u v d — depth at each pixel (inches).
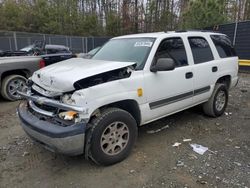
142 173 138.8
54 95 134.4
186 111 240.7
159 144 172.4
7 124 215.6
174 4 1396.4
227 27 564.4
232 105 269.7
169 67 152.6
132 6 1409.9
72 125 128.0
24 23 1427.2
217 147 168.7
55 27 1455.5
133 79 149.6
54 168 146.0
